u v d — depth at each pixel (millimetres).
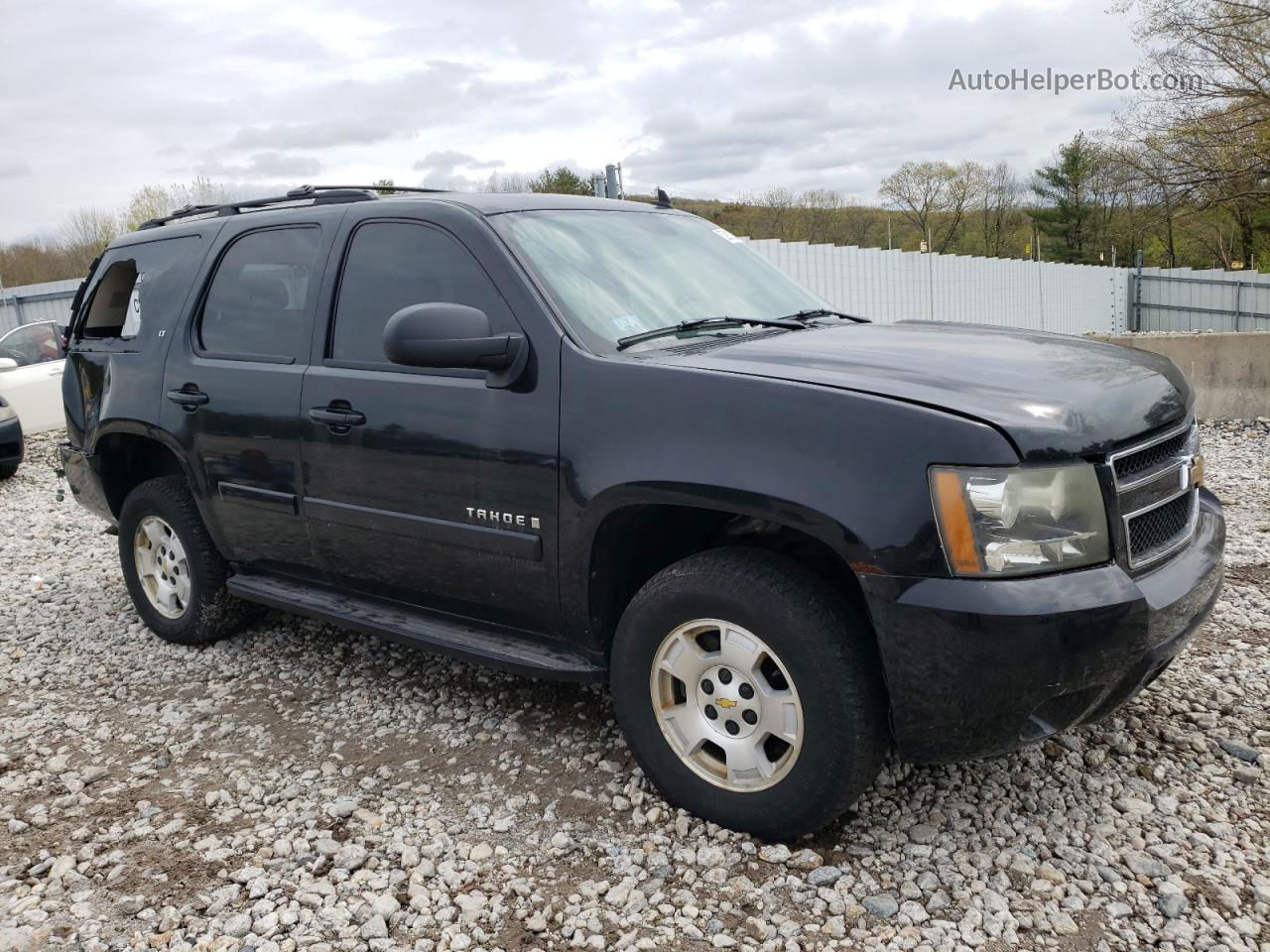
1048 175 60500
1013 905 2570
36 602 5742
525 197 3701
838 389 2629
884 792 3117
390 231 3619
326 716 3930
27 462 11336
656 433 2807
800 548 3008
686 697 2936
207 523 4312
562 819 3076
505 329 3188
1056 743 3383
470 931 2568
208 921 2648
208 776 3479
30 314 23938
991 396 2621
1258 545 5410
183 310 4359
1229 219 36000
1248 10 22250
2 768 3629
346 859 2891
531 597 3203
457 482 3254
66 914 2703
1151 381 2938
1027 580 2443
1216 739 3371
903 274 19250
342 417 3553
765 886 2678
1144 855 2750
